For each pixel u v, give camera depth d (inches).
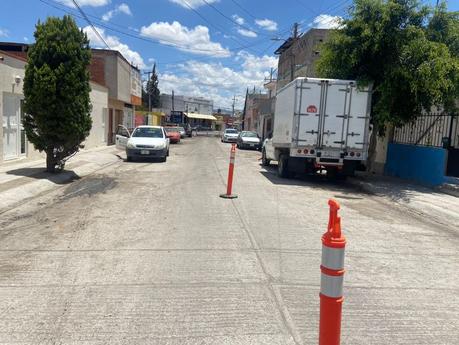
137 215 350.3
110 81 1269.7
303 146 571.5
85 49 526.6
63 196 433.7
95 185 510.0
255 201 428.1
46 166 583.5
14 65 624.4
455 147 566.9
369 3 583.8
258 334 157.4
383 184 581.6
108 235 287.7
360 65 613.6
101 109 1139.3
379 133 674.2
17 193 417.4
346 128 571.5
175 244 268.8
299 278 215.6
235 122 4259.4
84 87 530.6
